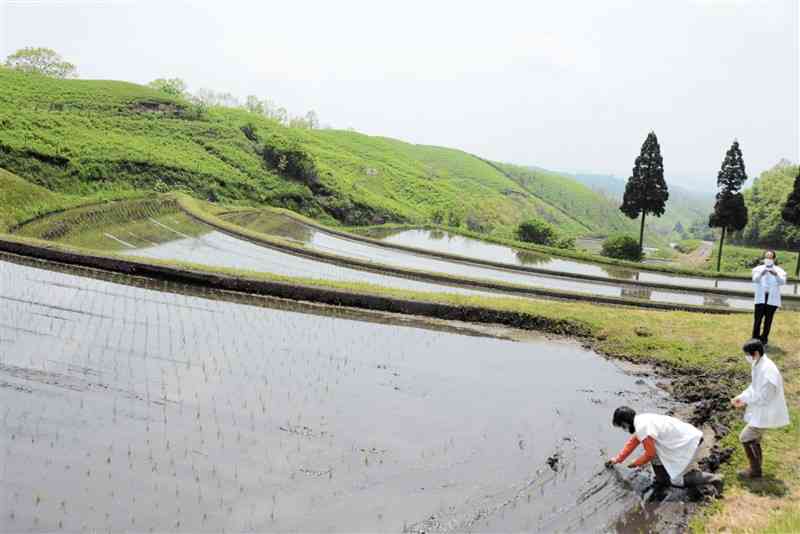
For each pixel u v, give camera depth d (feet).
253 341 42.63
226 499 23.66
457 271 91.86
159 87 296.51
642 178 153.58
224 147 205.57
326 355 41.01
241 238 96.84
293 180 209.46
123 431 28.50
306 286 55.16
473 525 22.76
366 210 218.18
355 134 391.65
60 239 80.74
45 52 262.67
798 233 274.77
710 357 42.11
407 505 23.90
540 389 37.42
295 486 24.81
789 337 44.83
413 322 50.88
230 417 30.58
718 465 27.48
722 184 154.51
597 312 52.54
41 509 22.48
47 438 27.40
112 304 48.73
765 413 24.52
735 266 227.20
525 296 72.49
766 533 20.43
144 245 83.35
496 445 29.48
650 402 35.96
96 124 182.80
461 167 408.87
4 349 37.19
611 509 24.16
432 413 32.86
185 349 39.83
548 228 172.45
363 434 29.73
